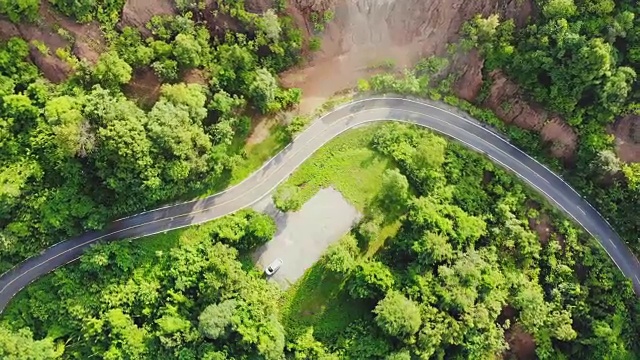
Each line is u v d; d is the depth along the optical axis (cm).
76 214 6969
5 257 7019
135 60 7100
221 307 7056
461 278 7412
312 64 8112
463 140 8144
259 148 7812
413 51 8219
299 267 7650
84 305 7044
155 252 7362
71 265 7256
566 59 7344
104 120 6675
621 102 7444
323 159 7881
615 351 7644
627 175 7531
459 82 8138
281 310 7556
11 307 7081
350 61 8212
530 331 7775
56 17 6912
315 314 7600
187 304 7269
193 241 7500
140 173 6794
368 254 7750
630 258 7950
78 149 6644
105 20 7088
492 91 8031
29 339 6844
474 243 7825
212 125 7388
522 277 7894
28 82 6906
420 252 7406
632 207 7688
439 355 7400
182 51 7094
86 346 7112
